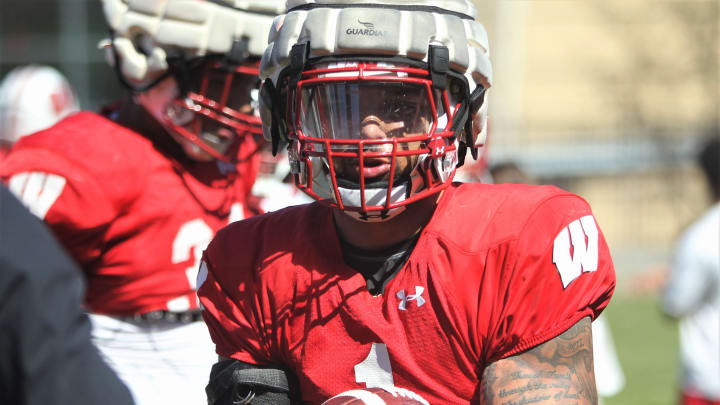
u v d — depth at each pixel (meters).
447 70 7.41
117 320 11.31
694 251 15.50
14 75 22.30
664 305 16.05
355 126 7.36
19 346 5.61
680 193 52.44
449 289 7.32
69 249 10.85
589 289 7.41
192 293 11.46
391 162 7.23
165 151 11.38
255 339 7.94
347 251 7.72
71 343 5.79
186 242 11.41
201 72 11.19
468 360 7.37
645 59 52.97
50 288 5.77
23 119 21.52
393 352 7.36
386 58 7.33
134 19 11.08
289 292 7.76
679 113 53.03
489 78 8.02
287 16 7.86
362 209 7.30
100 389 5.87
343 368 7.49
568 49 53.59
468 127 8.06
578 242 7.47
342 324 7.51
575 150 53.28
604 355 15.13
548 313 7.24
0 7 57.56
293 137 7.83
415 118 7.42
